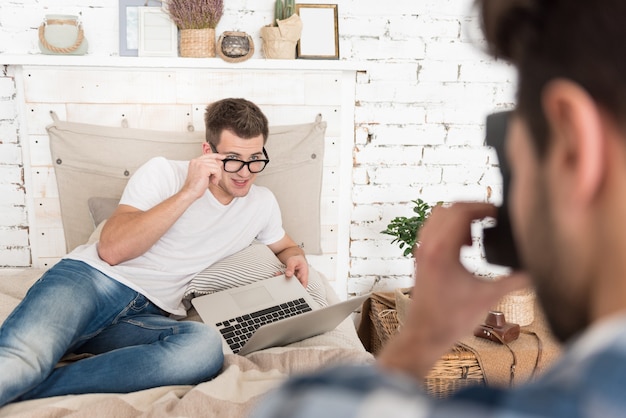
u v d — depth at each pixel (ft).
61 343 5.55
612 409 0.68
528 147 0.90
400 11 9.00
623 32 0.79
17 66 8.36
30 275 7.82
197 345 5.63
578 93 0.80
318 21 8.79
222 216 7.33
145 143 8.50
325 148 9.01
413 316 1.32
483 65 9.25
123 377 5.32
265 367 5.67
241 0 8.79
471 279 1.30
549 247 0.88
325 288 8.01
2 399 5.00
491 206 1.33
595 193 0.81
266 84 8.71
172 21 8.45
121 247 6.49
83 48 8.34
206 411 4.71
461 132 9.39
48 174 8.54
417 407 0.78
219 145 7.11
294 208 8.86
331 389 0.82
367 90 9.10
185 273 6.98
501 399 0.77
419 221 8.24
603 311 0.83
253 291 6.93
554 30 0.85
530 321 7.48
